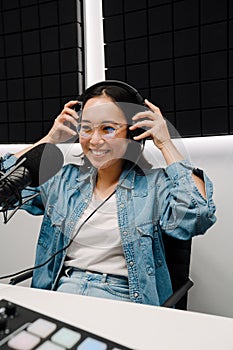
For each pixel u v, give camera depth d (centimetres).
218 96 141
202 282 152
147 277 97
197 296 153
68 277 102
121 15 156
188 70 145
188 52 145
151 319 58
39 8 170
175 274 113
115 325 56
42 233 110
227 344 50
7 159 83
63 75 168
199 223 97
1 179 74
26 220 183
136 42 154
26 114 179
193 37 143
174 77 148
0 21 181
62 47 167
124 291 97
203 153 148
